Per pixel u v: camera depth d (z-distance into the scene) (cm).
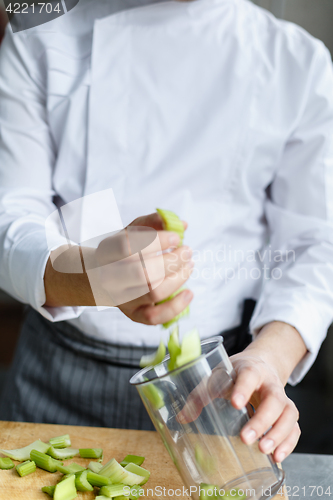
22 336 87
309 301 65
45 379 80
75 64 76
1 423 67
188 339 44
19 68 74
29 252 58
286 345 60
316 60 75
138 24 74
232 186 76
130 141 74
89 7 78
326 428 138
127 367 75
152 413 44
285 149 79
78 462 59
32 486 55
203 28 73
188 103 74
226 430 42
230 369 44
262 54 75
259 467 43
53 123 75
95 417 78
